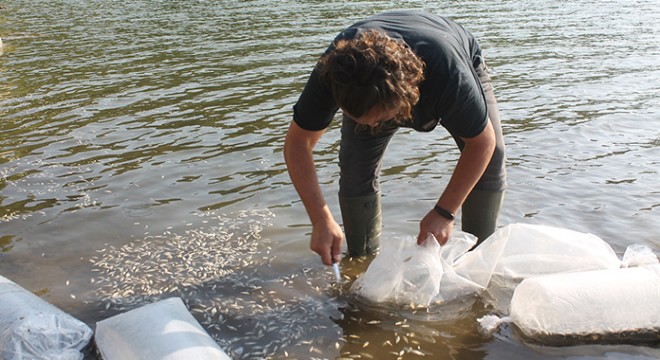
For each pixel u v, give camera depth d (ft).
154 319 8.51
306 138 8.89
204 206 13.66
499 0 51.80
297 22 40.16
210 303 10.23
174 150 17.16
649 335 9.18
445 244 10.36
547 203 13.62
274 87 23.94
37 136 18.35
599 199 13.80
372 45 7.09
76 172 15.55
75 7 50.49
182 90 23.66
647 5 49.39
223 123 19.58
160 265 11.34
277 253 11.74
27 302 9.12
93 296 10.41
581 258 10.47
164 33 36.94
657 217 12.91
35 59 29.84
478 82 8.54
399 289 10.12
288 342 9.30
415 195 14.15
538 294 9.18
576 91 23.12
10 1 55.47
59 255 11.64
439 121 9.00
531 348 9.07
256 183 14.88
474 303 10.19
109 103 21.88
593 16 43.55
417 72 7.39
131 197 14.10
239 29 37.96
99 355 8.66
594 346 9.06
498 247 10.62
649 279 9.34
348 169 10.85
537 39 34.45
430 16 9.20
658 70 26.55
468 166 8.97
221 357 8.00
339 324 9.71
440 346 9.16
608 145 17.28
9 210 13.42
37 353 8.52
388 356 8.98
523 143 17.52
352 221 11.24
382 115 7.16
